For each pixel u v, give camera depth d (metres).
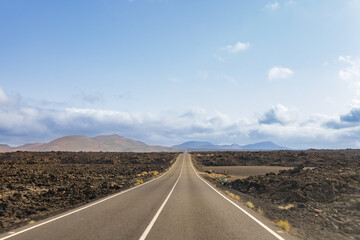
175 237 6.97
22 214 13.38
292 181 21.81
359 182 17.25
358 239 7.68
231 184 32.12
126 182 30.91
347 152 123.19
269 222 9.14
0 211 13.51
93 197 18.36
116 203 13.72
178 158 121.38
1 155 109.50
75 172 47.72
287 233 7.65
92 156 113.00
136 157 112.94
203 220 9.31
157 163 100.81
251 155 114.25
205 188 23.86
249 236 7.18
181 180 34.50
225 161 102.06
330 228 9.02
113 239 6.75
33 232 7.66
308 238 7.53
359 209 11.50
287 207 13.79
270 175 31.86
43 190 24.69
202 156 133.12
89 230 7.75
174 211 11.24
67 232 7.55
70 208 13.12
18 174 39.16
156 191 20.38
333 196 16.02
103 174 45.91
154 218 9.62
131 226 8.27
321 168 25.80
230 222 9.04
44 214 12.10
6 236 7.29
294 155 105.50
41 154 122.25
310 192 17.08
